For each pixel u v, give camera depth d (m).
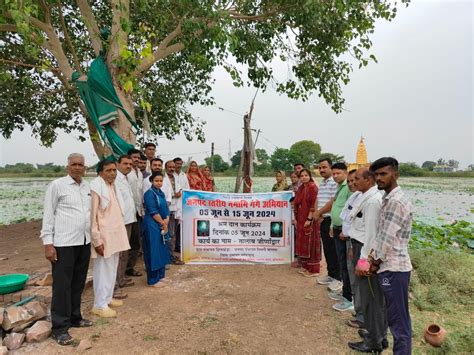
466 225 9.44
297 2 6.59
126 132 6.38
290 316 4.16
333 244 5.23
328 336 3.67
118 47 6.09
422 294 4.82
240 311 4.29
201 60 6.46
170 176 6.62
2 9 4.84
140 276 5.73
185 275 5.78
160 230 5.25
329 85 8.59
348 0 6.45
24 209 16.14
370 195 3.33
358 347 3.38
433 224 11.34
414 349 3.42
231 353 3.32
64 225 3.54
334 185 5.24
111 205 4.14
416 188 25.59
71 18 8.77
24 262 6.29
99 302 4.12
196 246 6.49
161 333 3.69
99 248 3.93
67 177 3.68
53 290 3.52
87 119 8.09
